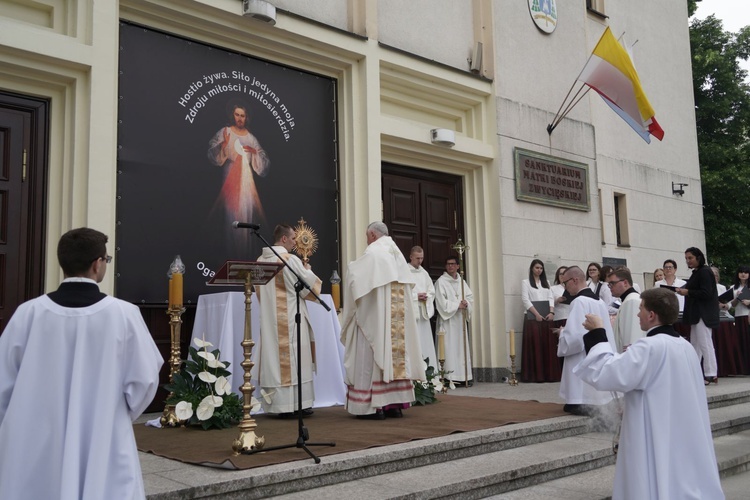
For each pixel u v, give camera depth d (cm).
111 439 273
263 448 471
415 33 967
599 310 665
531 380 995
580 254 1141
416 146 952
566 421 620
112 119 654
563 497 464
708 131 2153
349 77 877
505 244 1020
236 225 454
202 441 521
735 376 1112
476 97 1037
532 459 521
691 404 361
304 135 838
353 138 868
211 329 650
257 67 798
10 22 609
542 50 1128
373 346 623
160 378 686
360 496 411
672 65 1527
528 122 1083
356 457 459
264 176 789
